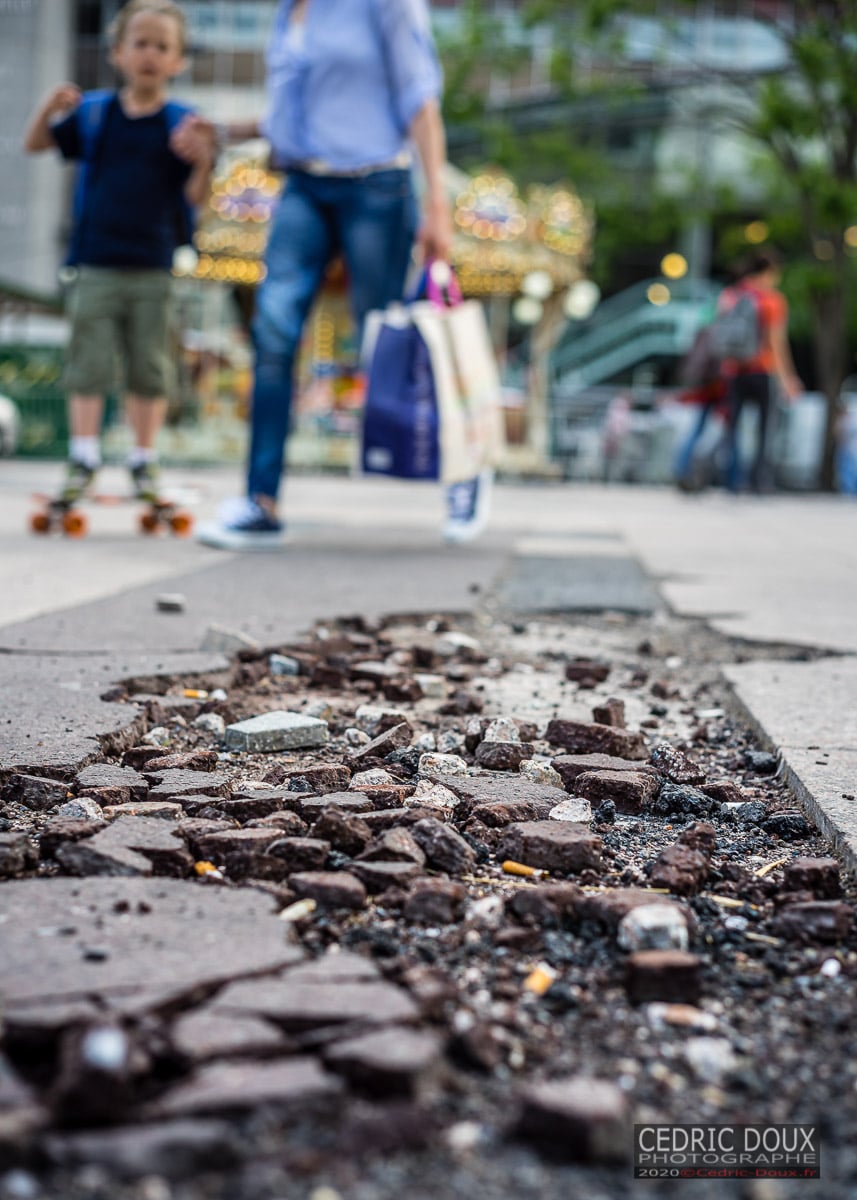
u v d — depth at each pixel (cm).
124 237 609
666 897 162
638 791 210
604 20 1908
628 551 673
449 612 415
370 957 140
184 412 1978
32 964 128
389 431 591
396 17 559
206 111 3008
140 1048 108
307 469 1816
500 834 186
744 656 362
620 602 456
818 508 1292
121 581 461
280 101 572
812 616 430
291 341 581
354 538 682
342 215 580
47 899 150
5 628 348
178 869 164
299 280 584
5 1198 91
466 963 140
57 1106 99
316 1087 104
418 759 230
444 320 587
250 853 163
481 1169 99
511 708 287
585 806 201
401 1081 107
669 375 2661
